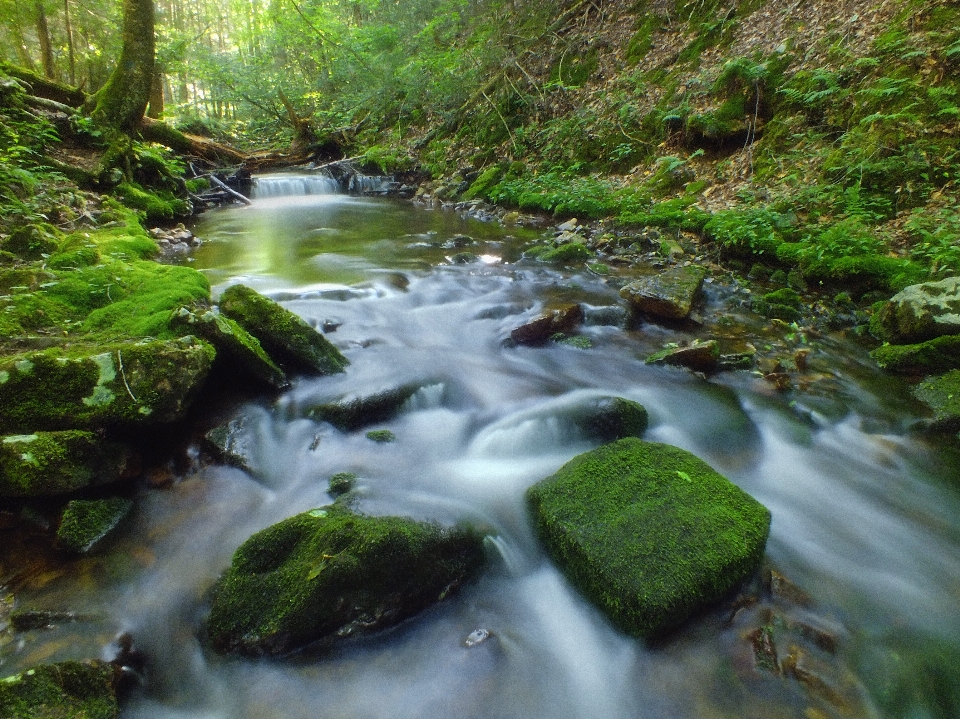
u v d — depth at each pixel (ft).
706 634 8.56
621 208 33.45
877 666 8.15
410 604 8.93
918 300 17.07
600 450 11.77
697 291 21.65
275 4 68.95
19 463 9.74
